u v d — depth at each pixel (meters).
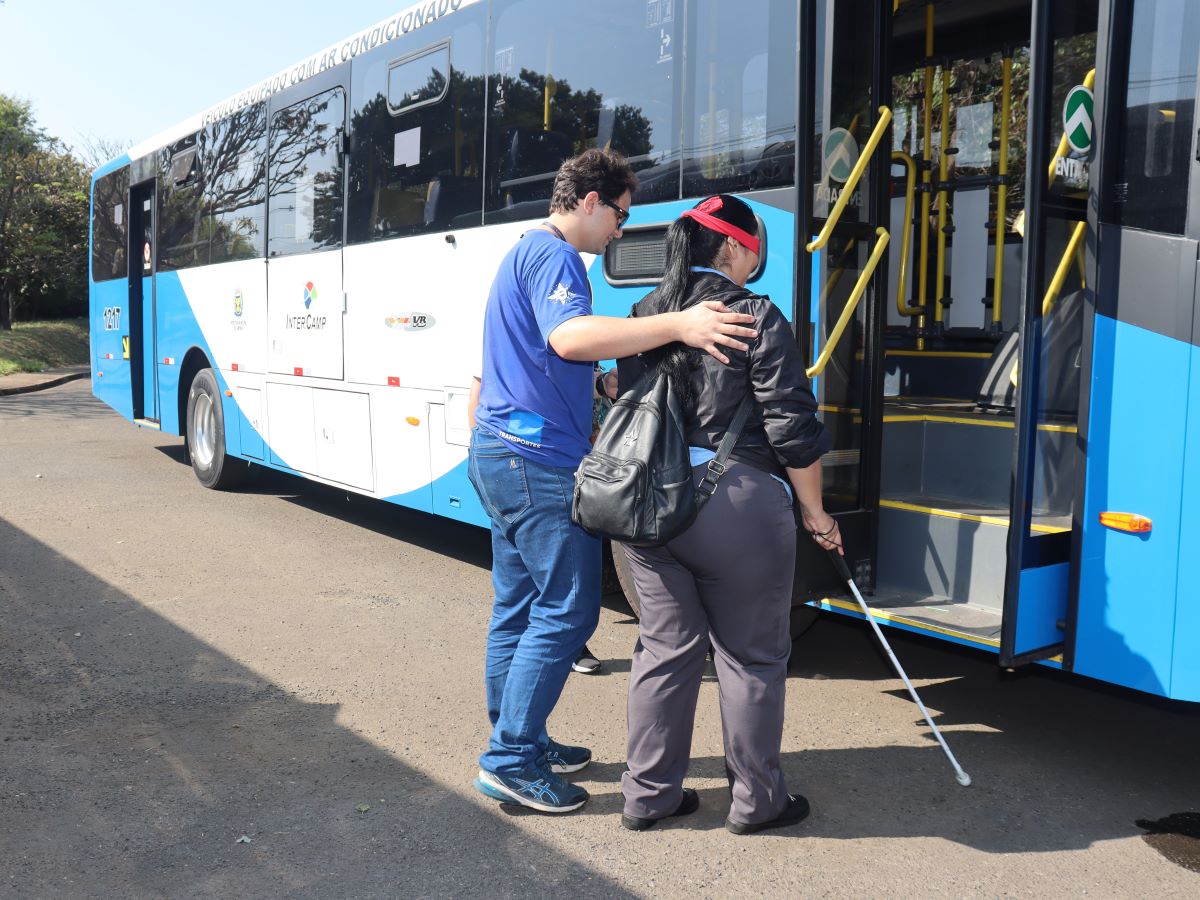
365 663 5.10
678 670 3.36
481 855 3.29
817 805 3.64
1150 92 3.44
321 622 5.77
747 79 4.57
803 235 4.14
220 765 3.92
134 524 8.30
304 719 4.38
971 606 4.33
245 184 9.02
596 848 3.33
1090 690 4.88
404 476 7.00
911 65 6.25
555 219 3.42
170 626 5.65
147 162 11.29
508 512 3.41
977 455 4.83
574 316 3.12
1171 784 3.87
